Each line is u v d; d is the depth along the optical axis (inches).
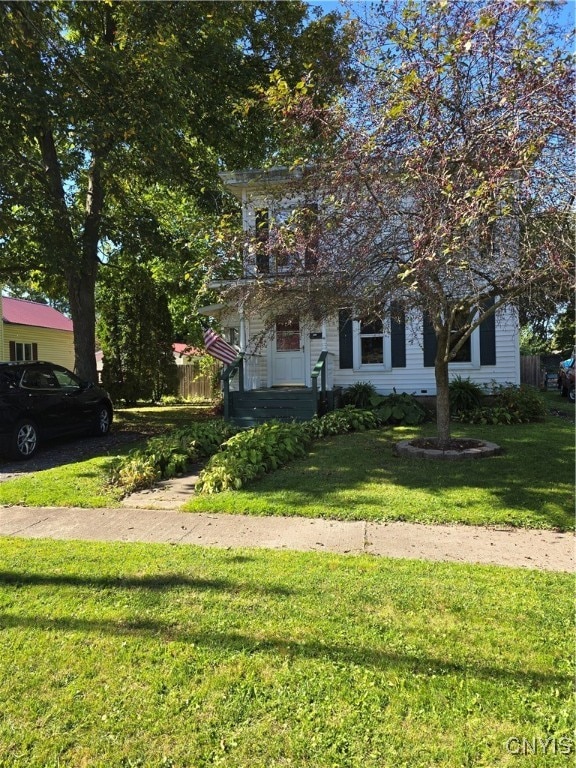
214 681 96.8
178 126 431.8
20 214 412.5
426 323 384.2
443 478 242.2
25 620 120.2
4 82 320.5
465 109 197.5
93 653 106.5
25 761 79.4
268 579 140.4
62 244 406.0
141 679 98.0
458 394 419.8
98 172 409.1
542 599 127.1
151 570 148.1
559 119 166.6
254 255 247.4
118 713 89.2
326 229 219.6
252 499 219.3
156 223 496.1
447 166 187.8
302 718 87.3
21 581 141.7
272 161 278.4
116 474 263.4
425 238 181.0
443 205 179.5
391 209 208.8
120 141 387.9
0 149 346.6
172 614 121.5
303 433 329.4
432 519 192.4
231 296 257.3
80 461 328.2
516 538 174.2
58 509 219.0
